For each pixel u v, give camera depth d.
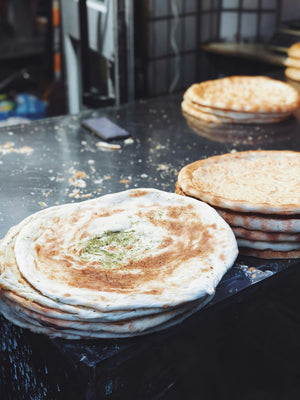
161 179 1.75
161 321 1.06
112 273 1.16
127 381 1.07
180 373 1.17
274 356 1.42
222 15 3.47
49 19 4.31
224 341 1.25
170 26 3.23
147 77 3.27
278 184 1.50
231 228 1.34
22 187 1.68
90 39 2.90
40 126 2.21
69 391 1.07
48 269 1.14
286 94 2.38
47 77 4.64
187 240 1.27
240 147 2.01
